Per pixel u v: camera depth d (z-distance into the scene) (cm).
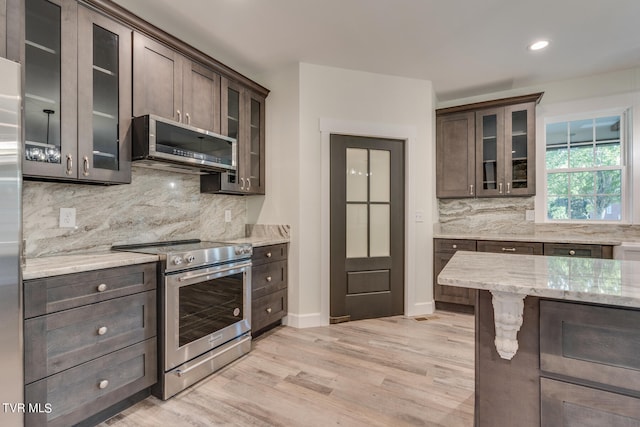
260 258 279
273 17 239
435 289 359
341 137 328
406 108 346
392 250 345
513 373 112
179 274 198
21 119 129
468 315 346
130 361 176
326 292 318
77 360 153
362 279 334
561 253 308
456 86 370
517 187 354
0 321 123
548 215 370
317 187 318
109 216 223
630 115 329
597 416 99
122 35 199
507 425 113
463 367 228
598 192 349
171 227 265
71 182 195
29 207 184
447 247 352
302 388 201
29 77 163
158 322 191
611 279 109
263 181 325
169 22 245
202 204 292
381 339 279
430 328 306
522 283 104
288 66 318
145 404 185
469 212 398
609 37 266
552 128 369
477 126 364
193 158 228
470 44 278
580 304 101
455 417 172
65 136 172
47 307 143
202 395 194
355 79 329
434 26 251
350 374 218
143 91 210
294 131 315
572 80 352
